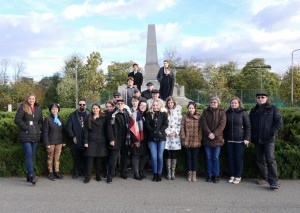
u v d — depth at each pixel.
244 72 69.31
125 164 7.70
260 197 6.13
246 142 7.07
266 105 7.06
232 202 5.81
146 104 7.66
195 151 7.47
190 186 6.95
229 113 7.36
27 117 7.17
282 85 46.91
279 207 5.54
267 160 6.83
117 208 5.48
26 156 7.18
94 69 52.56
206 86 57.53
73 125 7.69
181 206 5.59
